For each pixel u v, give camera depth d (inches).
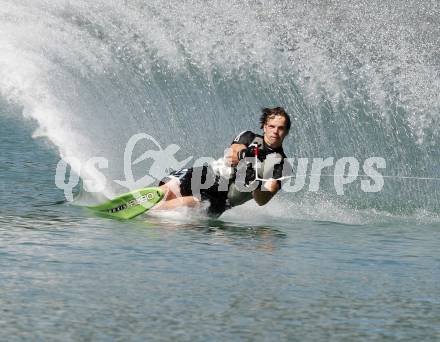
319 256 866.8
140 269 768.9
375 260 858.1
